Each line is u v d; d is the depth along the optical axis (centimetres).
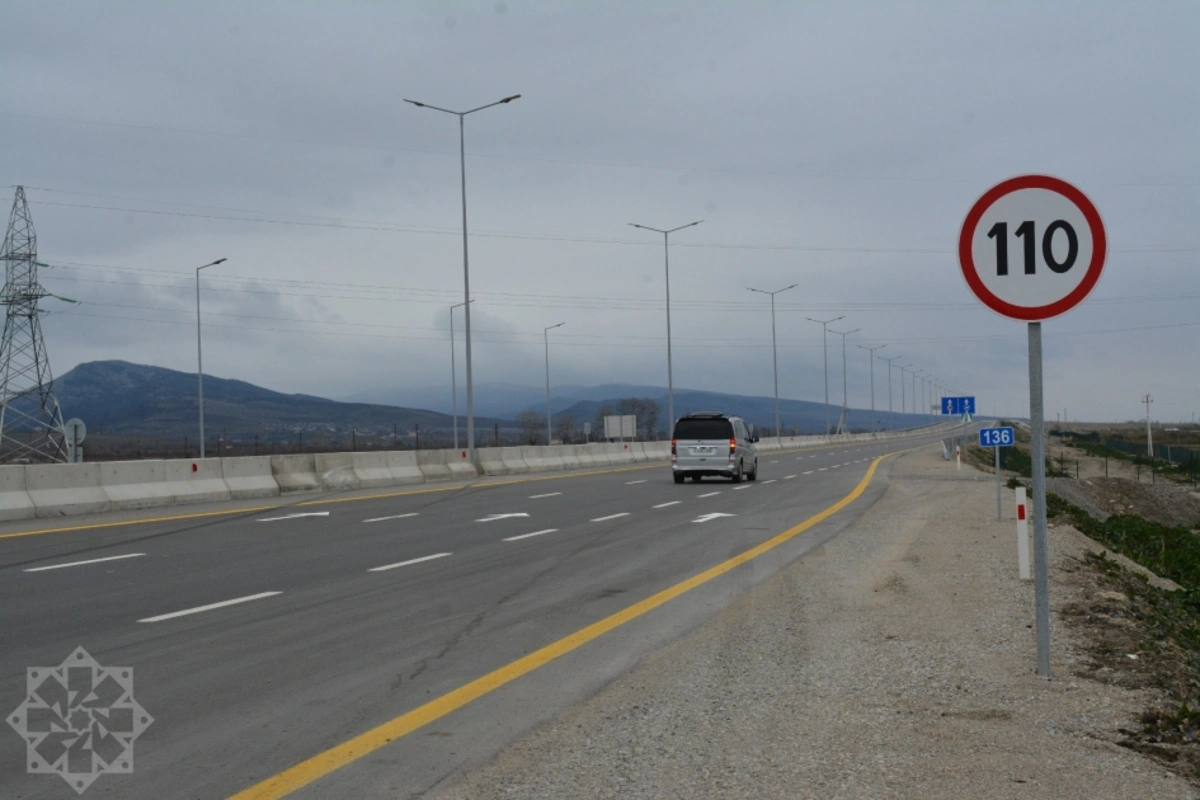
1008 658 838
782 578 1341
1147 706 697
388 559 1553
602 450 5306
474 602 1185
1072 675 781
